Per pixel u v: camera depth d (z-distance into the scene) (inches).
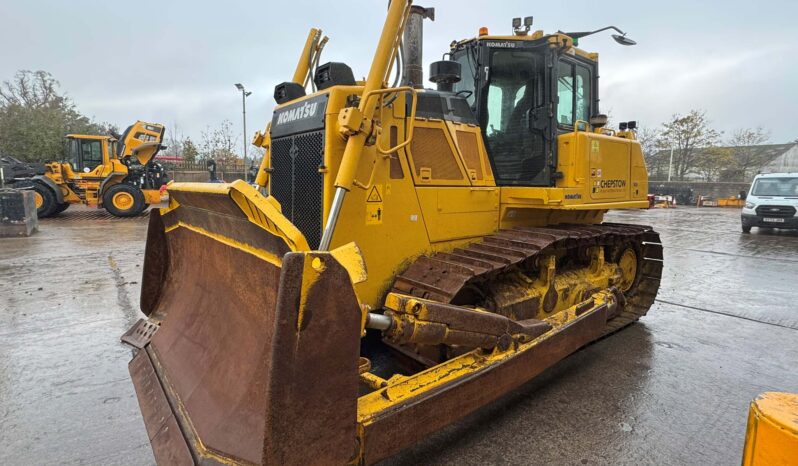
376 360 147.6
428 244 136.2
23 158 1181.7
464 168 144.3
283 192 133.1
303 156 122.7
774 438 58.6
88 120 1577.3
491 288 145.3
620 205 194.1
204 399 85.9
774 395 66.6
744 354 174.4
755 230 583.8
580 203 163.3
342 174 102.5
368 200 118.3
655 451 110.3
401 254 128.7
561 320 137.3
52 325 190.4
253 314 85.2
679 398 137.5
